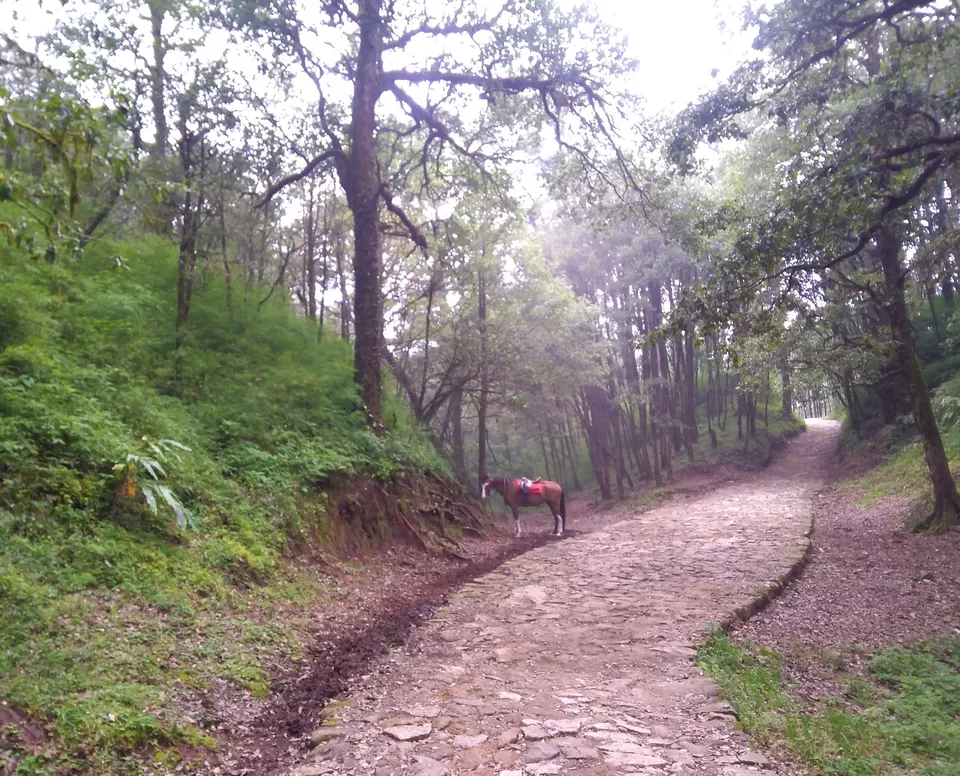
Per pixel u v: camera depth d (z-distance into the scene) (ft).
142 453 27.02
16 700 14.33
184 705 17.34
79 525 22.61
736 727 16.99
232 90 42.47
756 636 27.12
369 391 49.37
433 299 72.43
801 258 36.42
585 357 75.00
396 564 39.06
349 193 53.42
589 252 93.76
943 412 68.90
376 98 52.90
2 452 22.68
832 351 52.24
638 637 24.82
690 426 112.88
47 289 35.63
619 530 56.18
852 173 32.30
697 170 40.98
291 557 31.73
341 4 49.21
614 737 16.29
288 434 39.50
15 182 16.15
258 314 52.16
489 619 28.66
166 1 39.40
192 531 27.04
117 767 14.08
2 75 27.35
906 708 21.45
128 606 20.88
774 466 109.29
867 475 75.25
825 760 16.08
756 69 36.70
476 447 118.01
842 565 39.83
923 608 31.60
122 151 18.17
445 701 19.03
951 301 96.58
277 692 20.25
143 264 46.65
